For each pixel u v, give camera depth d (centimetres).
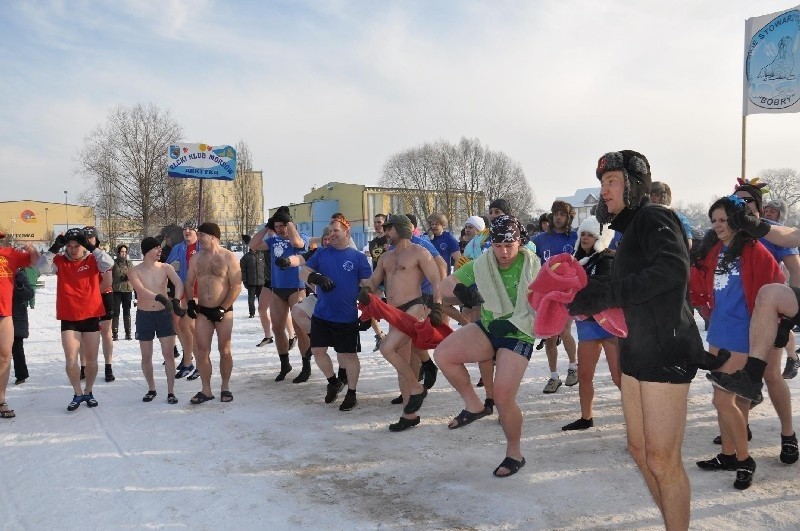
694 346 300
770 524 364
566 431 565
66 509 416
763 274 430
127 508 415
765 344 393
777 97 940
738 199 442
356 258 689
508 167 6462
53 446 559
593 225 538
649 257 290
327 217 6944
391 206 6750
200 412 675
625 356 311
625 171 312
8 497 441
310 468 489
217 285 712
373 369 902
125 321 1285
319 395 753
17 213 9794
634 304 285
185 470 488
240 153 6316
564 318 310
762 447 496
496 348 479
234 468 491
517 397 700
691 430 557
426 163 6481
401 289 639
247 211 6312
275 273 838
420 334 571
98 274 714
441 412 648
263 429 603
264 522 390
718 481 433
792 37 927
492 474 463
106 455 529
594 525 373
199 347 720
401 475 468
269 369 923
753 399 364
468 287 497
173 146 1379
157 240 732
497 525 377
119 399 747
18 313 852
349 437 571
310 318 750
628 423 332
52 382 859
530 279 461
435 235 1012
